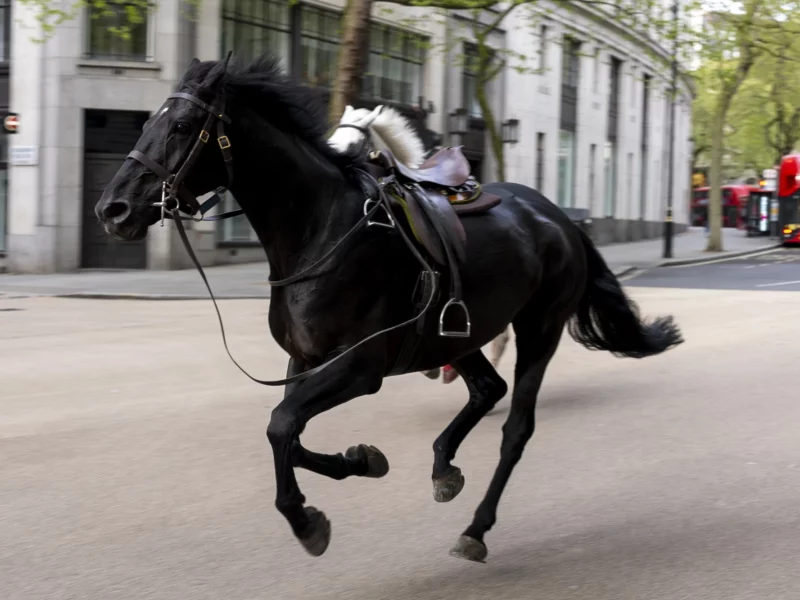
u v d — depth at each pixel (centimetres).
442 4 1545
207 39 2206
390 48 2630
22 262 2150
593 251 571
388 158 459
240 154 411
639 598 411
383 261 428
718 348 1140
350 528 498
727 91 3341
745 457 644
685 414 780
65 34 2114
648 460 636
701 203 6556
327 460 432
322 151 436
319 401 402
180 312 1496
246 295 1730
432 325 454
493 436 709
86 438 681
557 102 3541
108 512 518
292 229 421
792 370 989
